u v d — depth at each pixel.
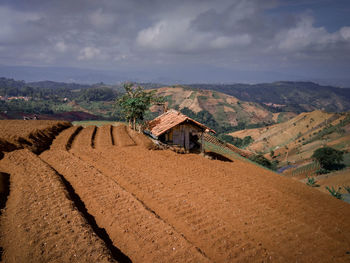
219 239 9.27
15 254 7.09
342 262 8.95
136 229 9.07
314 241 10.15
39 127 26.08
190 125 26.59
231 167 22.16
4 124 29.45
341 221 12.93
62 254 7.15
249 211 12.04
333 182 47.41
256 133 165.25
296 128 139.75
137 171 16.20
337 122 122.44
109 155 19.64
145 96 29.89
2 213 9.25
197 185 14.70
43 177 12.70
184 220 10.34
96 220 9.67
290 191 17.28
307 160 84.12
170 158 20.95
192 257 7.71
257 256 8.54
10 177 12.85
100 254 7.21
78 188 12.38
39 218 8.90
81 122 58.47
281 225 11.09
